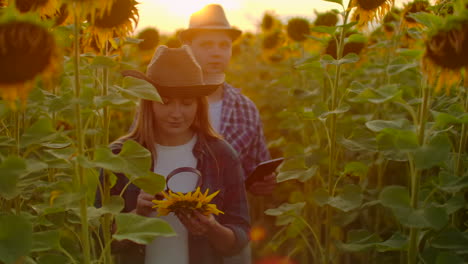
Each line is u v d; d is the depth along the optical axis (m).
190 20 3.74
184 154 2.52
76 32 1.52
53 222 2.09
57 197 1.51
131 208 2.43
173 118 2.35
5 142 1.87
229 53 3.73
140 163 1.62
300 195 3.21
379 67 3.66
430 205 1.90
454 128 2.51
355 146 2.47
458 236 1.89
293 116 3.77
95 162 1.51
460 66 1.54
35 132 1.57
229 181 2.54
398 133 1.82
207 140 2.57
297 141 5.14
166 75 2.29
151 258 2.45
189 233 2.40
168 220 2.44
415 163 1.74
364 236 2.34
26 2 1.61
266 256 4.47
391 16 3.82
